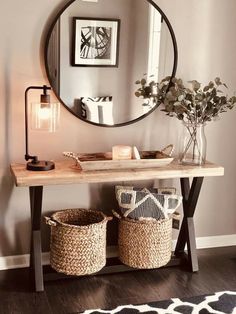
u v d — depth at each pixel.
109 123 2.18
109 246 2.33
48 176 1.87
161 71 2.21
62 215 2.17
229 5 2.24
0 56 1.99
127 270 2.16
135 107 2.20
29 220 2.18
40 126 1.93
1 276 2.11
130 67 2.15
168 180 2.35
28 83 2.05
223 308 1.87
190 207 2.21
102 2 2.06
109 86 2.15
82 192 2.24
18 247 2.19
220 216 2.49
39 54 2.03
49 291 1.98
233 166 2.45
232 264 2.30
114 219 2.31
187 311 1.85
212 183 2.43
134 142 2.26
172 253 2.38
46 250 2.23
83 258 2.00
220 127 2.37
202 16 2.21
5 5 1.95
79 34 2.05
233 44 2.29
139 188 2.22
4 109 2.04
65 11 2.01
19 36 1.99
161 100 2.17
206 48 2.25
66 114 2.13
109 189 2.28
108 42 2.10
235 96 2.21
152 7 2.13
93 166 1.95
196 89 2.06
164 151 2.18
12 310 1.84
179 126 2.30
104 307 1.87
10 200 2.13
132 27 2.12
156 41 2.17
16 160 2.10
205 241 2.49
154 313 1.83
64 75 2.07
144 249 2.10
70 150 2.17
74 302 1.90
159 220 2.09
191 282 2.10
